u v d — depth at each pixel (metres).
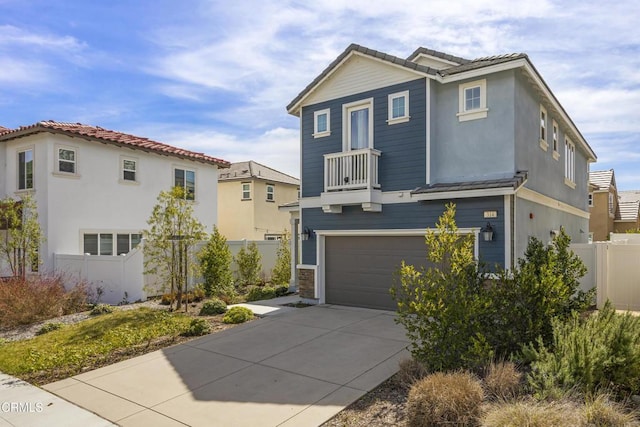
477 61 10.87
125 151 17.08
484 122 10.14
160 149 17.92
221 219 26.81
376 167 11.15
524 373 5.43
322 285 12.33
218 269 13.99
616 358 4.97
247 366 6.77
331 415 4.94
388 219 11.04
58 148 14.98
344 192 11.26
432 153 10.55
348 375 6.23
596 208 30.33
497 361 5.71
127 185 17.11
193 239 12.04
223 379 6.23
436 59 12.16
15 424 4.93
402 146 10.90
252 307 11.69
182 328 9.08
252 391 5.74
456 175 10.49
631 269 10.86
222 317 10.47
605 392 4.75
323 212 12.32
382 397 5.43
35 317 10.53
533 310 6.14
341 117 12.04
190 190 19.70
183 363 7.01
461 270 5.98
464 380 4.70
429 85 10.52
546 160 12.68
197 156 19.64
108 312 11.27
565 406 4.22
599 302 11.13
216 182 21.02
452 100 10.63
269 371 6.50
